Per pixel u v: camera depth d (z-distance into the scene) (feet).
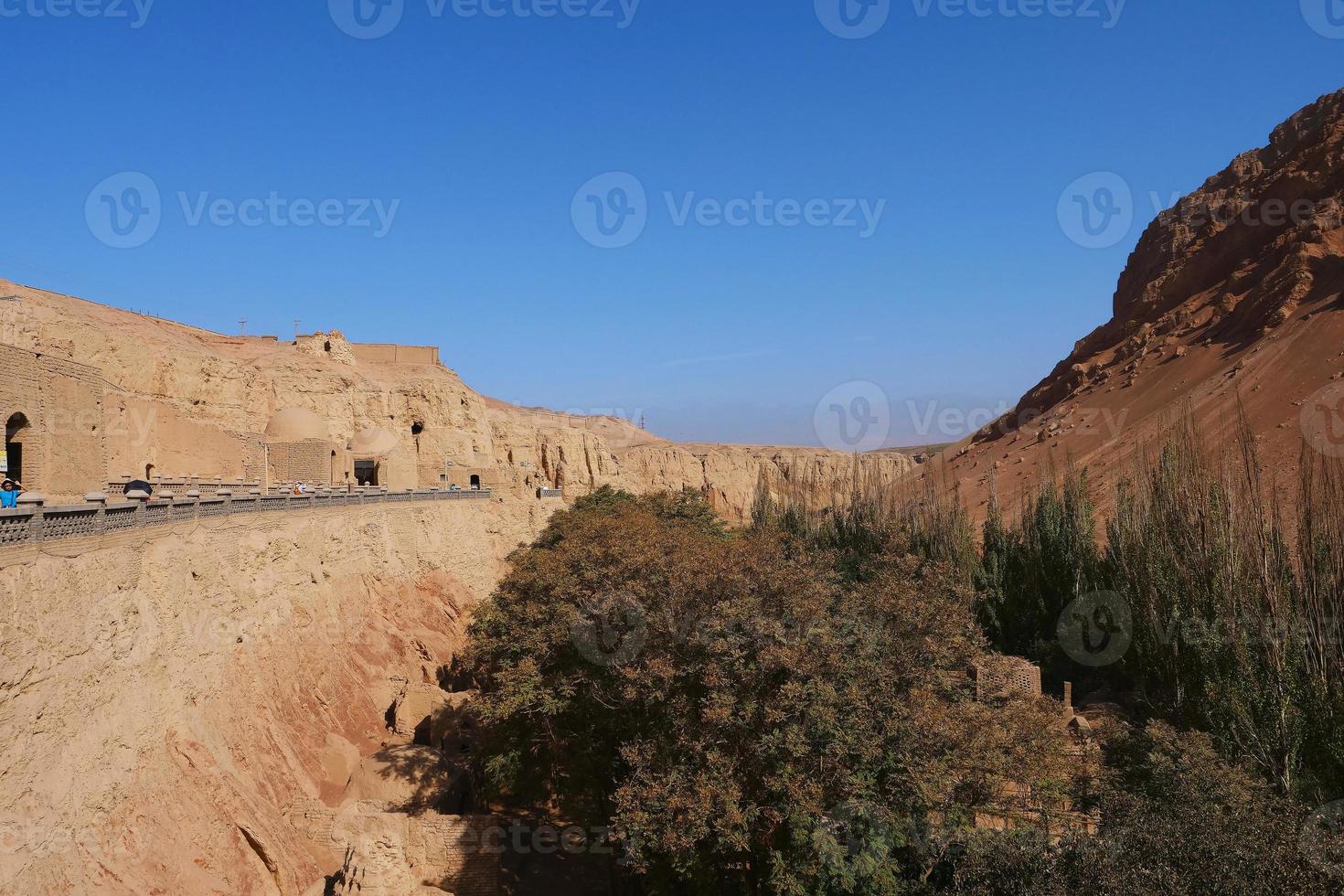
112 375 135.74
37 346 121.19
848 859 68.33
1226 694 92.43
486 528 201.87
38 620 55.57
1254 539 107.34
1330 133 321.73
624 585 90.02
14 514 54.34
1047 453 297.33
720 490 439.22
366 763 93.09
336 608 114.11
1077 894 56.95
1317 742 85.51
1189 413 183.01
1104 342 392.06
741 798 73.72
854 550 186.70
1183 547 117.50
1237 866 55.67
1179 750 78.74
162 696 69.10
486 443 254.47
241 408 171.01
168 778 66.13
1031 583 165.58
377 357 266.36
